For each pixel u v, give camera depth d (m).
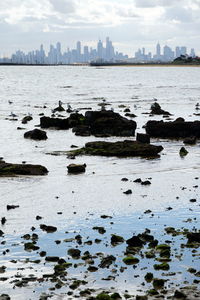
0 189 44.56
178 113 119.19
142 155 62.56
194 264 26.45
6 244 29.70
